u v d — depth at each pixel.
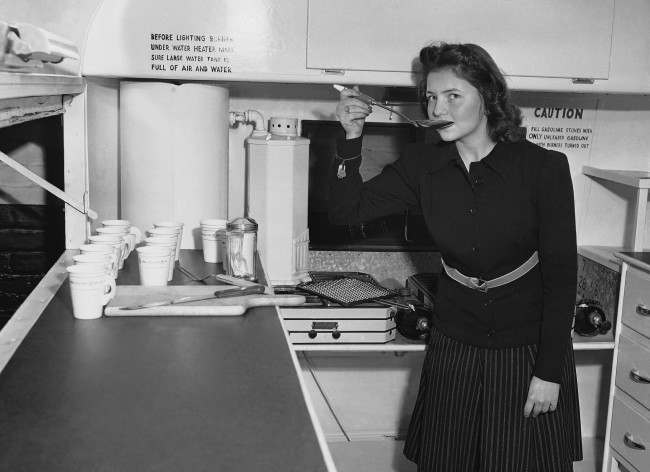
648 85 2.60
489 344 2.05
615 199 3.06
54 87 1.81
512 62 2.54
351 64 2.49
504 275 2.03
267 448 1.05
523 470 2.04
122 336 1.56
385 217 2.98
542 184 1.93
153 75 2.42
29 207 2.76
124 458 1.01
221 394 1.25
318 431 1.11
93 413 1.16
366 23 2.48
